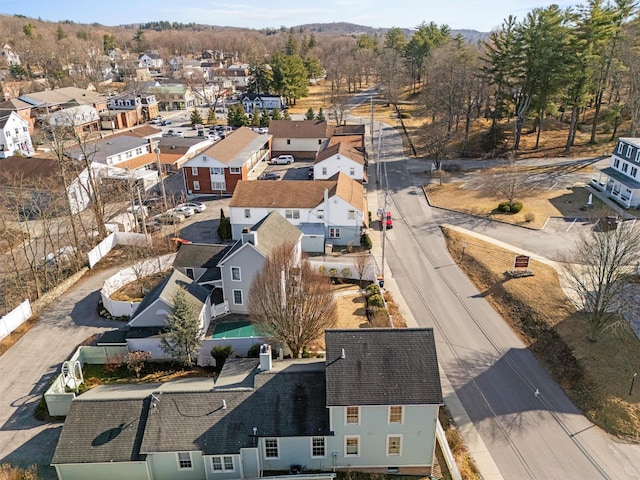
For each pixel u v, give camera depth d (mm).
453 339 37875
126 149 77125
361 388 25234
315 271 39531
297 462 26422
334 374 25719
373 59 170375
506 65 75938
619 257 34219
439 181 71688
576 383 32906
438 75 92625
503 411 31188
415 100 132375
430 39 139750
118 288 44844
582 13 68875
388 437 25938
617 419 29969
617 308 36656
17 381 33531
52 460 25000
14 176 59000
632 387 31656
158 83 153375
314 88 170000
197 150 85062
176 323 33781
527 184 65750
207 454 24891
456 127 89438
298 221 53688
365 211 55281
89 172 53375
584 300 39469
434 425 25594
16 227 58062
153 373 34438
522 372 34500
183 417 25984
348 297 43438
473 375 34250
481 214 58938
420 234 55438
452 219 58656
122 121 117938
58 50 180750
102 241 51781
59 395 29844
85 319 40500
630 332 35969
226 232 54875
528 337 37875
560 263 46125
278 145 88188
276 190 55094
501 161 76750
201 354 35812
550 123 89312
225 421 25844
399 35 180500
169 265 47875
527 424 30188
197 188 69750
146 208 61969
